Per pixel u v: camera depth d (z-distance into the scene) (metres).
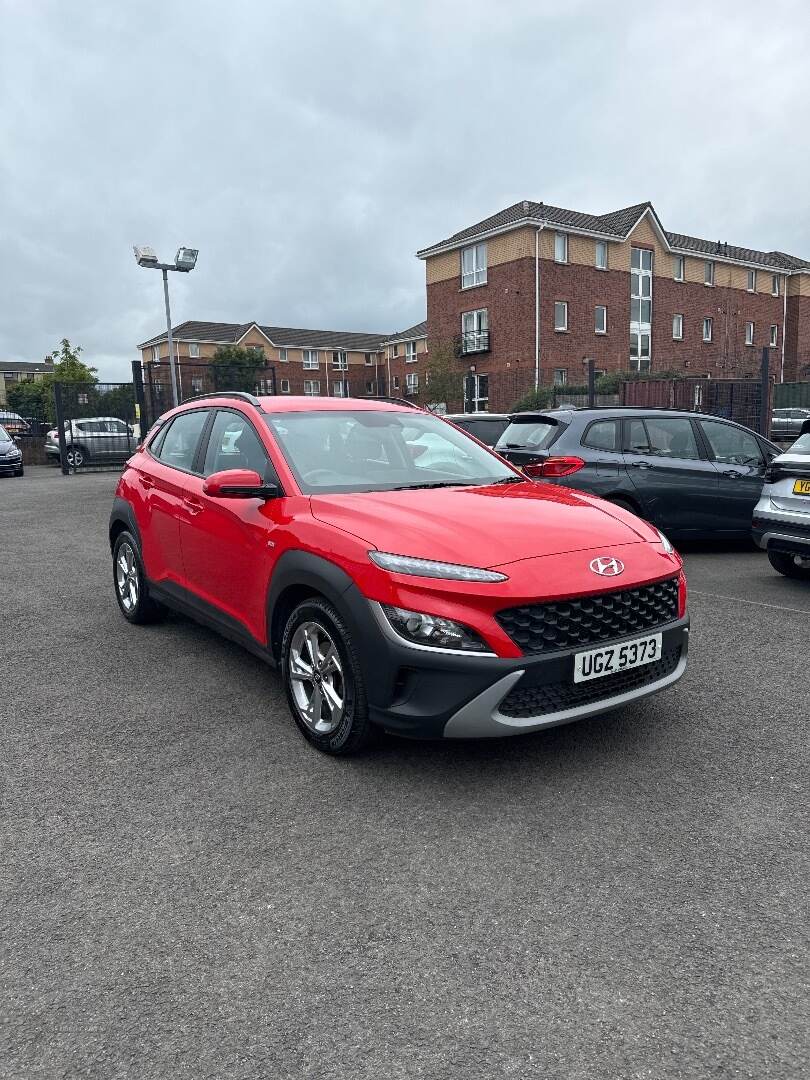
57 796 3.03
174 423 5.05
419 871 2.50
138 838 2.72
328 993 1.96
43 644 5.06
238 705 3.95
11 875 2.51
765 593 6.35
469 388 27.91
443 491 3.71
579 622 2.94
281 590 3.41
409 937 2.18
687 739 3.47
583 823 2.77
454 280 35.88
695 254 38.16
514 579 2.84
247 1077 1.71
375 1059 1.75
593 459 7.55
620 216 36.72
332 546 3.12
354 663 3.00
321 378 62.06
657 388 15.98
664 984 1.98
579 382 34.28
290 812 2.87
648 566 3.16
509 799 2.94
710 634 5.12
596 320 34.88
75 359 47.03
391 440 4.23
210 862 2.56
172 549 4.59
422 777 3.13
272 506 3.61
